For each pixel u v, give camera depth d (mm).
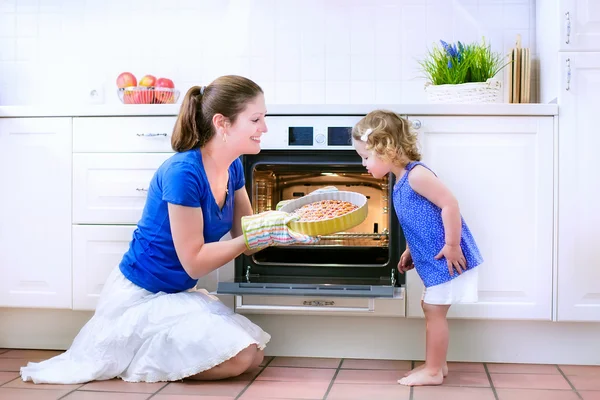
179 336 2246
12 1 3291
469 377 2350
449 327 2602
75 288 2721
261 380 2287
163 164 2330
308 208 2268
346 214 2055
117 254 2697
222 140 2270
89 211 2707
